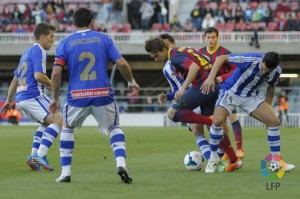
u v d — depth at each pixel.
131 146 44.62
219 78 28.53
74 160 34.16
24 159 34.91
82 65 23.45
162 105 92.19
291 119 87.50
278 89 92.31
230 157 28.27
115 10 101.88
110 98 23.59
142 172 28.00
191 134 59.59
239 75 27.19
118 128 23.89
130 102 93.81
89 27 23.89
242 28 96.31
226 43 93.88
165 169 29.38
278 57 26.38
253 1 102.44
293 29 94.75
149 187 22.73
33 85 29.80
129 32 99.44
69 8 106.12
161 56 27.05
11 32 100.00
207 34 32.28
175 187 22.78
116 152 23.59
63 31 99.62
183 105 28.48
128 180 23.77
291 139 49.62
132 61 97.50
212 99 28.97
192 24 97.94
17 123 87.94
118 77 99.38
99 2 106.62
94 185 23.30
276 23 96.81
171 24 98.50
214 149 27.86
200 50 32.62
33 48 29.27
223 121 27.53
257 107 27.62
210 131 27.81
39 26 29.33
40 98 29.80
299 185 23.38
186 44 94.25
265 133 60.69
